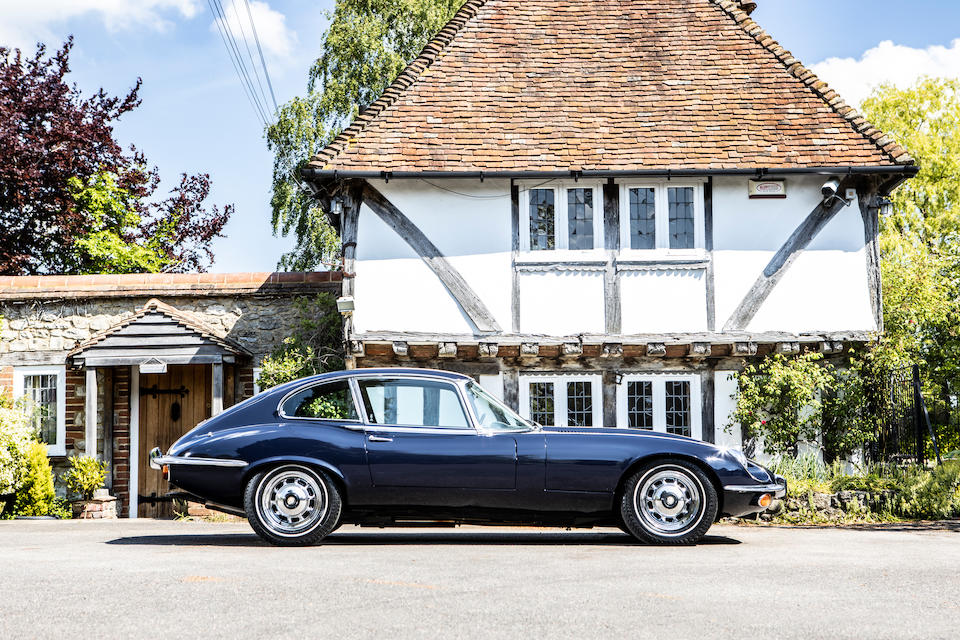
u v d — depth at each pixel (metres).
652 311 13.49
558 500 7.56
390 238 13.55
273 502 7.50
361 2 25.67
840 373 13.57
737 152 13.70
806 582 5.45
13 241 21.39
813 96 14.52
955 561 6.67
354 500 7.54
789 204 13.73
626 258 13.55
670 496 7.60
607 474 7.52
